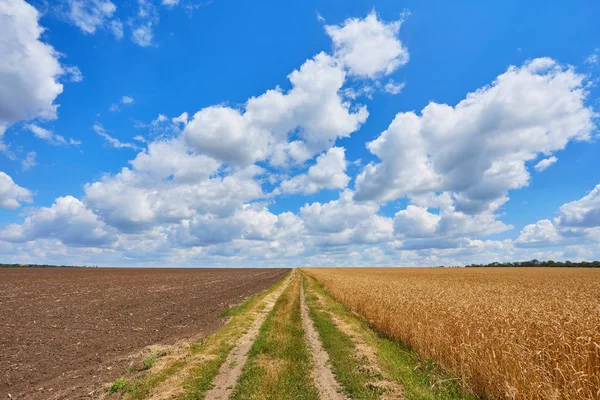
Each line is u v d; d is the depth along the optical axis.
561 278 39.94
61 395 7.81
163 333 14.55
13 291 29.80
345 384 8.58
